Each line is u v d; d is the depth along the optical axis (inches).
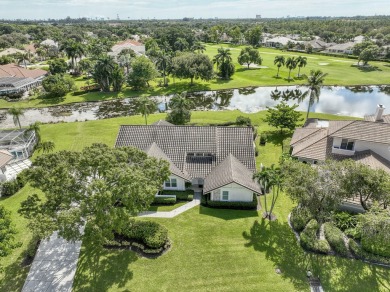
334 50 5620.1
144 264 959.0
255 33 6515.8
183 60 3380.9
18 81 3344.0
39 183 909.2
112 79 3262.8
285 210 1237.1
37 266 952.3
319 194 952.3
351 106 2726.4
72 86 3358.8
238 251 1011.3
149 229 1058.7
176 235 1088.2
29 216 896.3
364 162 1304.1
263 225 1139.3
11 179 1456.7
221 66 3722.9
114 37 7480.3
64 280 901.2
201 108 2723.9
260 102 2886.3
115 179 873.5
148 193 904.9
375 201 1010.7
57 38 6210.6
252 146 1413.6
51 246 1032.8
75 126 2235.5
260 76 3806.6
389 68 4158.5
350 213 1162.0
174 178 1336.1
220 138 1439.5
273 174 1090.1
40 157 957.2
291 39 6801.2
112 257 986.7
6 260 978.7
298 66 3895.2
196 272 930.1
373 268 935.7
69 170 916.6
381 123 1375.5
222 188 1250.0
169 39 5762.8
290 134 1999.3
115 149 1022.4
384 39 5767.7
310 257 981.2
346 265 946.7
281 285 882.8
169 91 3312.0
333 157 1409.9
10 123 2439.7
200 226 1136.2
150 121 2313.0
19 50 5142.7
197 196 1337.4
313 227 1078.4
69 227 832.3
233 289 872.3
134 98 3105.3
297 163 1101.1
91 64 3843.5
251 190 1210.0
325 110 2620.6
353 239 1051.3
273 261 968.9
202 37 7598.4
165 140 1446.9
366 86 3417.8
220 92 3280.0
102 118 2541.8
